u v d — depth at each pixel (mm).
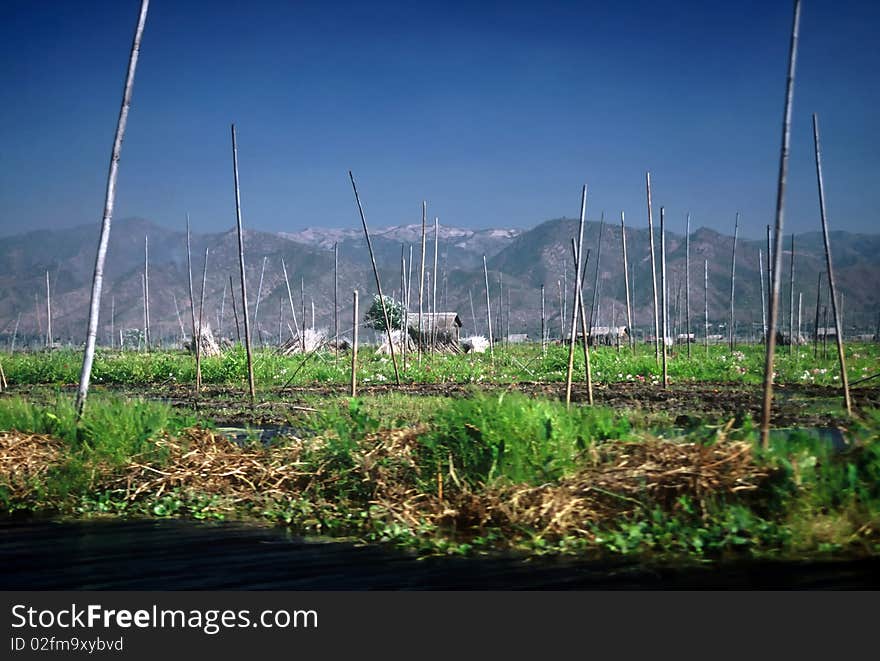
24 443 8617
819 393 18125
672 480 6707
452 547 6172
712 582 5367
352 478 7738
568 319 103750
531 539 6359
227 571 5742
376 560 5969
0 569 5781
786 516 6316
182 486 7930
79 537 6625
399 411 13836
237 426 13102
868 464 6602
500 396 8039
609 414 8352
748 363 28000
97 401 9758
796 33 7176
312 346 32719
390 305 41281
